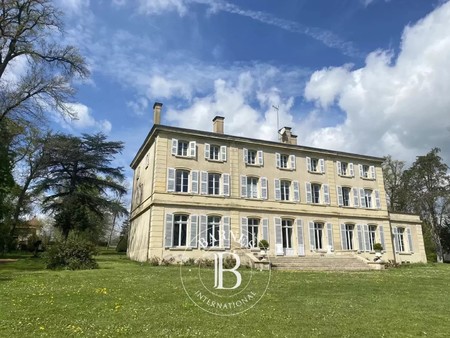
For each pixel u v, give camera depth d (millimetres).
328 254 26672
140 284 11008
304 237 26453
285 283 12219
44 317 6730
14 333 5684
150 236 21766
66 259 16812
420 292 11117
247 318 6898
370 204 30766
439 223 41500
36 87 21438
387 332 6160
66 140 31828
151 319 6641
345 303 8773
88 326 6152
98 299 8461
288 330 6109
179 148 24297
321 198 28375
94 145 34125
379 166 32094
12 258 27828
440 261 38844
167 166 23297
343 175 29906
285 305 8320
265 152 27094
